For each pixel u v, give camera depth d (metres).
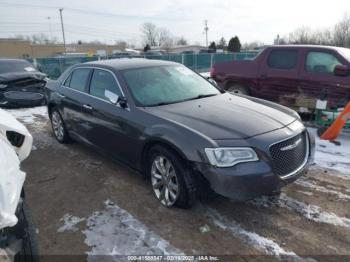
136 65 4.64
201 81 4.86
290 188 4.01
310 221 3.31
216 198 3.73
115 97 4.04
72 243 3.06
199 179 3.16
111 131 4.25
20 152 2.90
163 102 4.05
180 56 24.84
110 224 3.34
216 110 3.77
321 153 5.17
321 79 6.53
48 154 5.46
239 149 3.04
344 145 5.54
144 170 3.91
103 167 4.81
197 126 3.34
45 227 3.33
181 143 3.22
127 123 3.92
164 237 3.10
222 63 8.35
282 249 2.90
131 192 4.00
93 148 4.92
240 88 7.98
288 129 3.41
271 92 7.41
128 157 4.08
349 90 6.16
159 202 3.71
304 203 3.65
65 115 5.50
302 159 3.53
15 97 9.20
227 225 3.26
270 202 3.68
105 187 4.17
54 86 5.89
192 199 3.29
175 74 4.71
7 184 2.01
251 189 3.00
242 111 3.77
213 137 3.14
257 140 3.13
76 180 4.41
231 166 3.01
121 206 3.68
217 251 2.89
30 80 9.58
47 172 4.71
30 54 61.34
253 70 7.66
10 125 2.84
